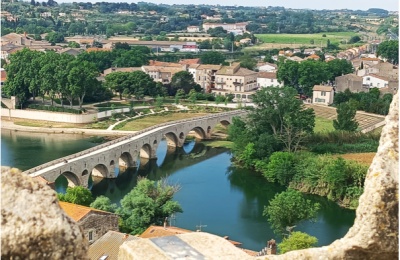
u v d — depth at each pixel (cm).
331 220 9756
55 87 19888
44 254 1367
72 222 1432
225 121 18862
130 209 8475
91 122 19200
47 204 1403
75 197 9156
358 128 16888
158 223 8350
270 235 8850
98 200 8519
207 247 1595
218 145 16812
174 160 14738
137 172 13400
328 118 19425
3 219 1356
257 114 14650
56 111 19950
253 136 14200
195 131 17812
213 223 9475
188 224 9412
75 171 11231
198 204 10612
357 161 11806
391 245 1641
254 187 11988
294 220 8206
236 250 1585
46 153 14562
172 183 12188
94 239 6588
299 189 11694
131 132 17838
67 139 16888
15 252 1348
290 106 14138
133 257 1530
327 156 12200
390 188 1641
